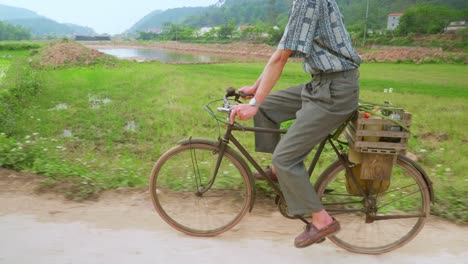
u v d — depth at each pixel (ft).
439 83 56.75
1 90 37.09
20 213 10.72
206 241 9.68
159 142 24.35
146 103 37.01
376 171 8.78
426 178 9.20
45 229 9.90
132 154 20.88
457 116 30.37
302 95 8.56
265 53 189.26
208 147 9.58
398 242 9.55
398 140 8.43
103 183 12.76
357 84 8.16
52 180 12.64
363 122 8.17
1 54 120.16
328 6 7.77
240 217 9.89
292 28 7.68
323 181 9.45
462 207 11.41
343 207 10.00
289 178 8.49
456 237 10.19
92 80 53.72
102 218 10.64
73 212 10.93
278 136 9.87
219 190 11.48
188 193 11.88
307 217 10.14
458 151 20.79
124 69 70.49
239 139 23.45
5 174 13.20
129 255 8.89
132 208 11.32
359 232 10.25
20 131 25.11
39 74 58.39
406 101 37.86
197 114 31.60
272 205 11.71
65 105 36.86
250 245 9.55
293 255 9.20
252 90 9.68
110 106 35.27
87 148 21.62
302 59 8.75
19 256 8.67
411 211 10.55
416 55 104.01
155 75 59.31
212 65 92.38
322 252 9.42
